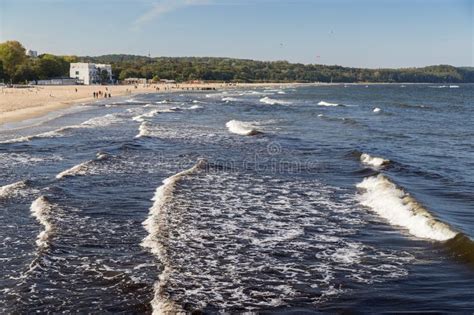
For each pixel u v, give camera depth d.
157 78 195.75
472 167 23.11
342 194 18.02
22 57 147.38
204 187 18.91
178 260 11.70
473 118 50.59
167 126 41.22
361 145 30.44
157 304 9.48
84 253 12.05
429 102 82.50
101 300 9.69
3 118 47.06
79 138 32.72
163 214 15.23
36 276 10.70
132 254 12.05
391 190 17.53
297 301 9.74
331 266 11.48
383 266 11.41
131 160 24.48
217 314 9.21
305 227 14.30
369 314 9.19
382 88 182.75
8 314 9.16
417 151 28.16
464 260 11.52
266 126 42.06
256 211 15.85
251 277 10.86
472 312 9.16
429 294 9.94
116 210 15.70
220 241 13.08
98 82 179.88
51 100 77.81
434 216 14.38
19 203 16.25
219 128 40.03
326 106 71.62
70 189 18.25
